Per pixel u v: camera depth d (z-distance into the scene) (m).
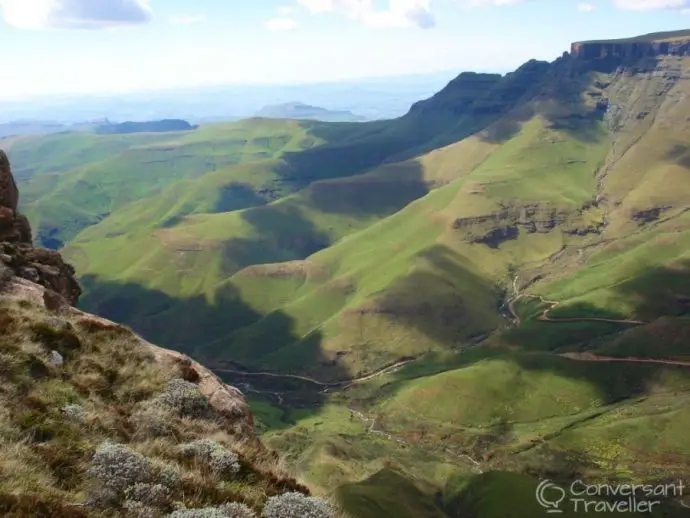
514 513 141.25
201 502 13.09
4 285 24.50
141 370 20.77
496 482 158.25
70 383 17.97
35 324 20.00
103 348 21.47
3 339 18.20
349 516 16.22
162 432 16.80
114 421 16.41
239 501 13.71
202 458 15.44
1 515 10.04
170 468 13.47
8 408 14.70
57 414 15.28
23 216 36.41
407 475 175.62
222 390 21.94
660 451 179.50
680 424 187.38
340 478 163.00
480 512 148.12
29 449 12.94
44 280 29.45
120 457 12.94
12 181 37.34
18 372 16.84
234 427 20.08
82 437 14.65
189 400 19.42
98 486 12.14
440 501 164.25
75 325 22.45
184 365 22.62
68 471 12.76
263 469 16.53
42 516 10.42
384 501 131.25
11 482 11.29
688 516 146.62
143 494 12.19
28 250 33.25
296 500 13.37
